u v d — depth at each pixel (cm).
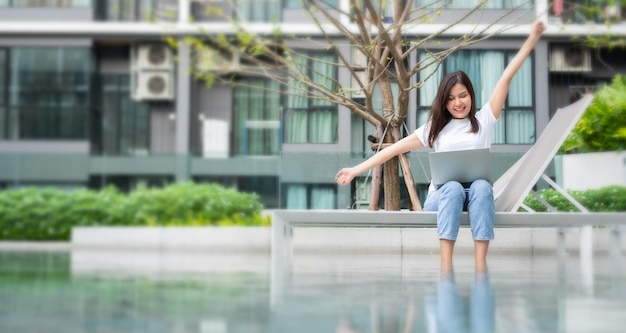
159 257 416
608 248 462
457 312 113
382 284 173
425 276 206
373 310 115
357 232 457
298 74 503
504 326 96
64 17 1196
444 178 271
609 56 1030
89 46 1188
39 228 909
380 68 425
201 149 1212
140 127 1245
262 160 1130
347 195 465
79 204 914
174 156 1134
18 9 1198
